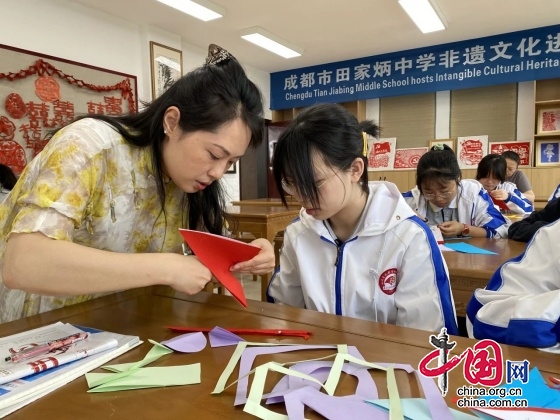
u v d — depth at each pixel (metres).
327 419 0.45
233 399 0.50
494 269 1.30
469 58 4.65
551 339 0.62
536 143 4.59
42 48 3.22
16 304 0.94
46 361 0.57
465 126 4.98
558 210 1.70
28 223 0.67
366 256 1.03
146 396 0.51
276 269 1.21
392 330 0.71
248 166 5.49
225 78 0.78
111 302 0.89
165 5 3.57
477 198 2.12
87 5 3.53
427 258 0.98
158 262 0.69
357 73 5.28
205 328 0.74
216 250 0.74
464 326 1.35
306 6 3.62
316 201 0.88
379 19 3.94
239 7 3.63
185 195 1.02
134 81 3.94
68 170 0.74
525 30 4.35
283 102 5.82
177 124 0.80
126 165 0.88
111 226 0.91
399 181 5.18
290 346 0.65
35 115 3.14
